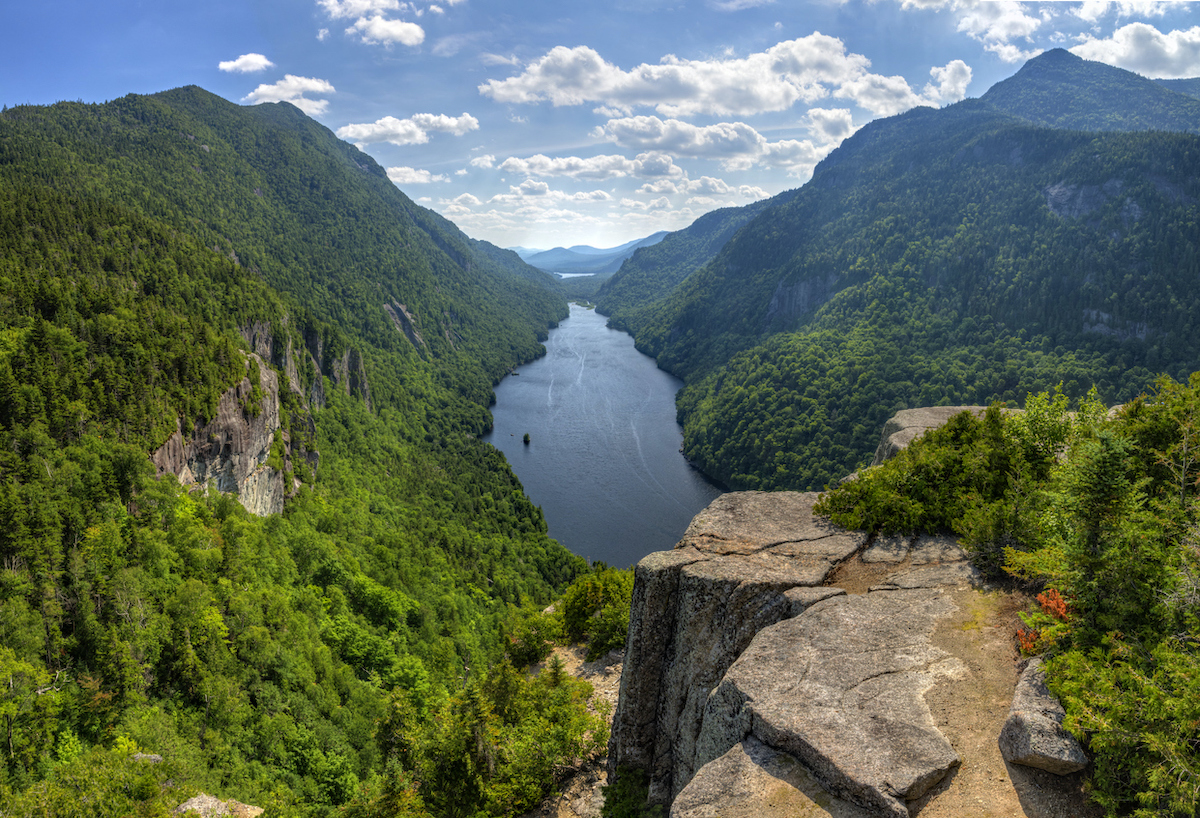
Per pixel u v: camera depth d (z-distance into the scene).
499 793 23.66
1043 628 11.40
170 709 57.12
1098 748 9.02
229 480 114.31
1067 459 14.78
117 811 39.09
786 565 15.60
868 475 18.53
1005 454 17.64
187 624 63.41
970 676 11.52
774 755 10.73
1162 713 8.59
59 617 61.50
